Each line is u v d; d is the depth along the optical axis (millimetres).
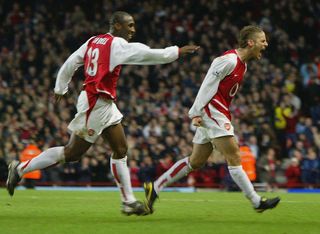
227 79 19750
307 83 54906
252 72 53781
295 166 44750
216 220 19750
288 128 50250
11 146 45000
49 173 44281
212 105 19859
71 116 49531
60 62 55531
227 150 19797
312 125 51656
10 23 59594
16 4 60312
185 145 44906
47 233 16625
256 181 44156
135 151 44188
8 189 20938
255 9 60625
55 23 59719
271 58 57625
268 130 46906
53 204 25203
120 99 51656
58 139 46312
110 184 44656
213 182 43625
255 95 50938
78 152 20156
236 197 31578
